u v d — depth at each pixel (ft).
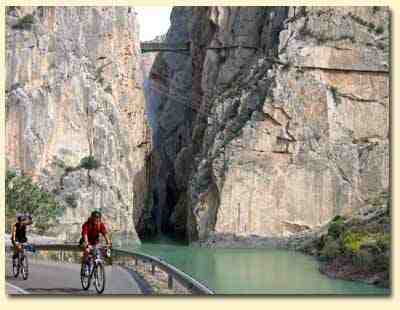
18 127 298.56
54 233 279.28
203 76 372.38
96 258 80.79
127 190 343.87
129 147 358.64
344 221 261.24
